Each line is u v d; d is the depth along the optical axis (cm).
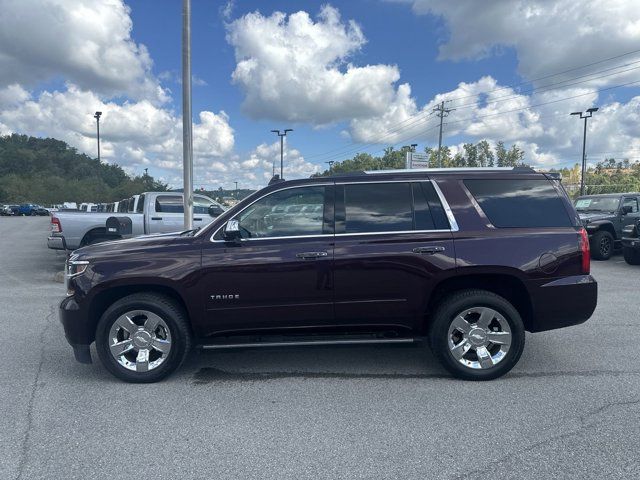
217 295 439
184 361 464
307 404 399
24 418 374
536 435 340
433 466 303
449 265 438
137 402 404
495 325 445
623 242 1173
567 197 466
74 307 439
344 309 444
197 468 303
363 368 485
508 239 443
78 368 487
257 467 304
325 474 295
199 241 449
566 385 432
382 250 439
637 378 446
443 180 462
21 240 2100
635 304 748
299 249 440
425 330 459
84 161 14725
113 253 446
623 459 307
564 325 449
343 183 462
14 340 582
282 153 4791
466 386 434
